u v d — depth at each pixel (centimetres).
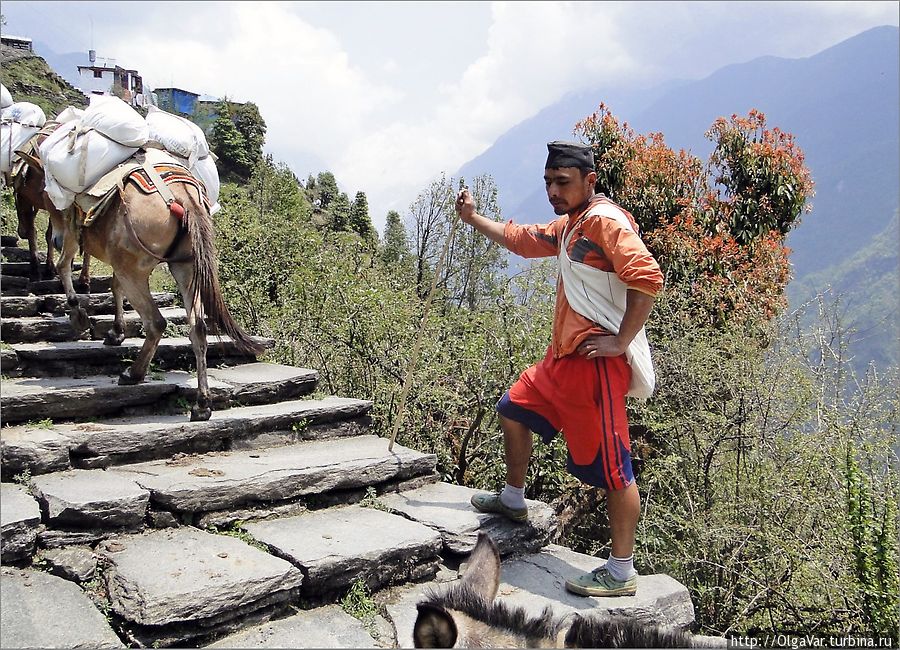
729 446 607
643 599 367
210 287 462
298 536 370
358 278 729
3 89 645
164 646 284
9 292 662
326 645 300
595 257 361
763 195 962
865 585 481
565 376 368
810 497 538
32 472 380
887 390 549
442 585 363
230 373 567
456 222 446
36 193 633
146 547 338
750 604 511
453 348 676
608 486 364
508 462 415
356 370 679
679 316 687
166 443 432
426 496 457
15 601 293
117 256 466
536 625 194
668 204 946
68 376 521
